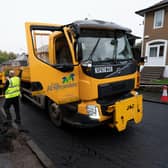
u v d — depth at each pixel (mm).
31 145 4156
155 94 10680
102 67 4145
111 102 4367
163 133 4953
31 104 8375
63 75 4488
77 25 3832
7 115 5539
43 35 5188
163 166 3465
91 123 4113
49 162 3436
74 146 4262
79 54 3961
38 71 5102
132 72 4840
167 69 17594
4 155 3678
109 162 3594
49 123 5836
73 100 4391
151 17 19125
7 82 5383
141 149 4102
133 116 4547
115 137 4734
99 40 4340
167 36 17672
